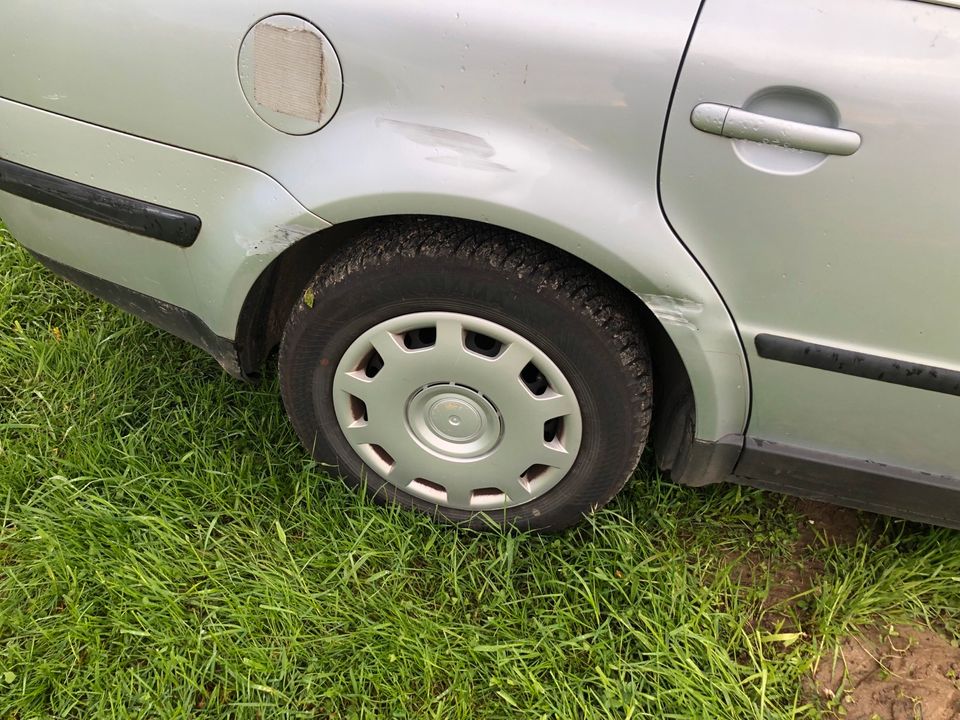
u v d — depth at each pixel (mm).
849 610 1693
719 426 1432
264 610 1551
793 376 1333
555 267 1329
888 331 1248
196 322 1571
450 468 1633
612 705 1478
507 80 1163
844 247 1177
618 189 1197
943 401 1305
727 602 1712
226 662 1459
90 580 1575
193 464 1816
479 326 1402
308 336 1513
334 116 1244
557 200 1201
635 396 1443
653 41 1106
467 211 1238
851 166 1106
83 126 1381
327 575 1651
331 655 1514
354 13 1178
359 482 1753
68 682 1443
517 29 1141
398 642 1510
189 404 1959
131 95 1313
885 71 1061
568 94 1151
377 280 1386
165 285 1533
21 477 1733
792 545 1847
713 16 1091
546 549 1732
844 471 1446
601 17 1122
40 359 1964
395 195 1243
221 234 1390
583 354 1386
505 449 1568
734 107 1104
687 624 1576
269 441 1903
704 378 1359
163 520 1635
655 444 1716
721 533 1853
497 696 1506
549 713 1470
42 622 1515
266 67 1230
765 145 1121
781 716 1510
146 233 1448
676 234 1220
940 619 1732
